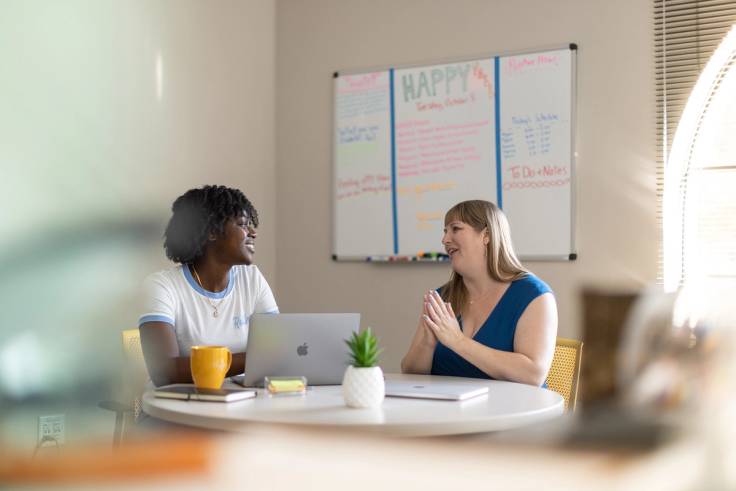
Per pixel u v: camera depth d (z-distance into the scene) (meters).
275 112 3.99
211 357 1.64
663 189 3.14
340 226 3.82
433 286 3.62
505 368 1.93
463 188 3.53
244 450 0.10
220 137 3.59
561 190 3.33
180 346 2.02
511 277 2.16
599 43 3.28
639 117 3.20
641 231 3.18
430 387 1.68
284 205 3.97
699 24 3.09
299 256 3.93
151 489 0.09
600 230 3.26
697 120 3.09
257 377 1.73
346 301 3.81
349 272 3.81
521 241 3.39
